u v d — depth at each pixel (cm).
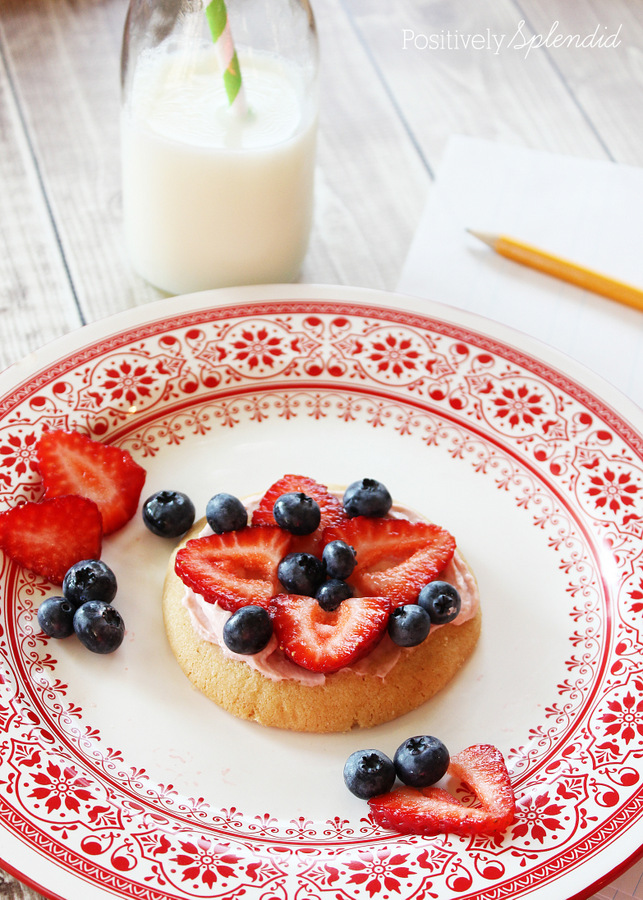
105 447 58
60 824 50
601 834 50
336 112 74
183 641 55
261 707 53
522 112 75
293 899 49
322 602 54
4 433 58
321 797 52
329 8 80
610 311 66
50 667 54
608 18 81
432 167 72
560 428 60
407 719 54
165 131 61
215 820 51
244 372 61
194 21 61
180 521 57
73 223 68
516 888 49
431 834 51
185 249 63
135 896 49
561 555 58
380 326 62
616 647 55
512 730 53
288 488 57
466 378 61
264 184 61
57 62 75
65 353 60
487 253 67
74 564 56
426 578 55
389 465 60
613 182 71
